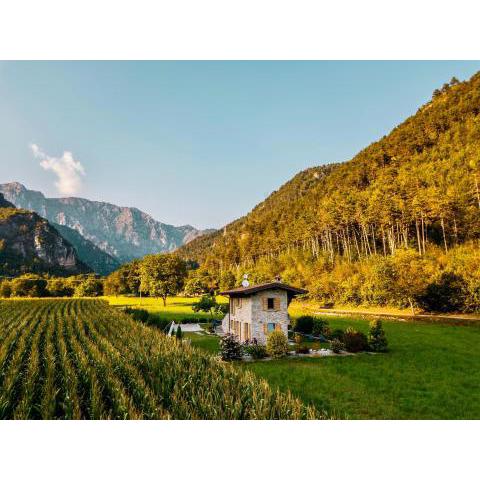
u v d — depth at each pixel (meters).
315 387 20.95
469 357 29.91
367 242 112.38
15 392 17.12
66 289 173.25
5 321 50.22
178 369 18.86
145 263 102.81
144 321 54.00
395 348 34.38
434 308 66.62
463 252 78.38
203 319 59.94
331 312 76.31
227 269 184.88
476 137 151.00
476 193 101.19
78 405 14.38
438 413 16.78
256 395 14.43
